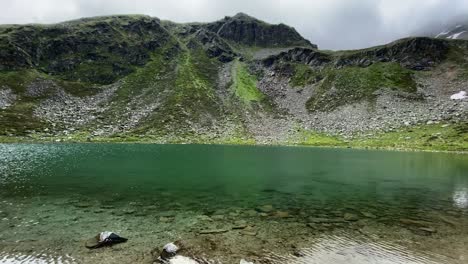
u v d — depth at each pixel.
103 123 158.00
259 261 19.58
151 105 181.25
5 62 189.25
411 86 189.25
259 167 63.78
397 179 52.41
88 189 39.25
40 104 165.88
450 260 20.22
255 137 151.38
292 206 33.16
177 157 79.62
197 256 20.05
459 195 39.84
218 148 114.88
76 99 181.25
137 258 19.66
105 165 61.25
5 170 52.66
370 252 21.27
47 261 19.05
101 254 20.16
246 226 26.22
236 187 42.53
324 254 20.80
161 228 25.30
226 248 21.47
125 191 38.53
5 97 161.00
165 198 35.38
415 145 122.88
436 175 57.66
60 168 56.06
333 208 32.62
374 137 139.88
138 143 131.50
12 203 32.06
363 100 179.12
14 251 20.36
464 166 71.75
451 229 26.19
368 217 29.50
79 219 27.30
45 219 27.11
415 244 22.78
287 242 22.80
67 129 145.88
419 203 35.31
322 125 162.50
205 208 31.55
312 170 61.41
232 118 174.88
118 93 195.12
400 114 158.88
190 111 176.75
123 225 25.91
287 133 156.00
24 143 114.44
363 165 71.31
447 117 147.50
